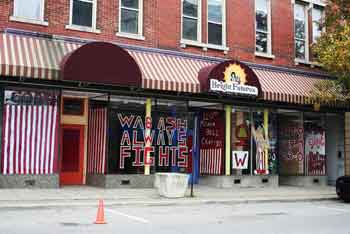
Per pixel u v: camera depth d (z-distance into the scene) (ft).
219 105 66.69
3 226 31.45
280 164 76.02
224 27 67.46
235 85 61.00
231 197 53.06
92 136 60.80
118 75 52.49
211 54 65.72
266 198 53.88
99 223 34.04
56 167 53.62
